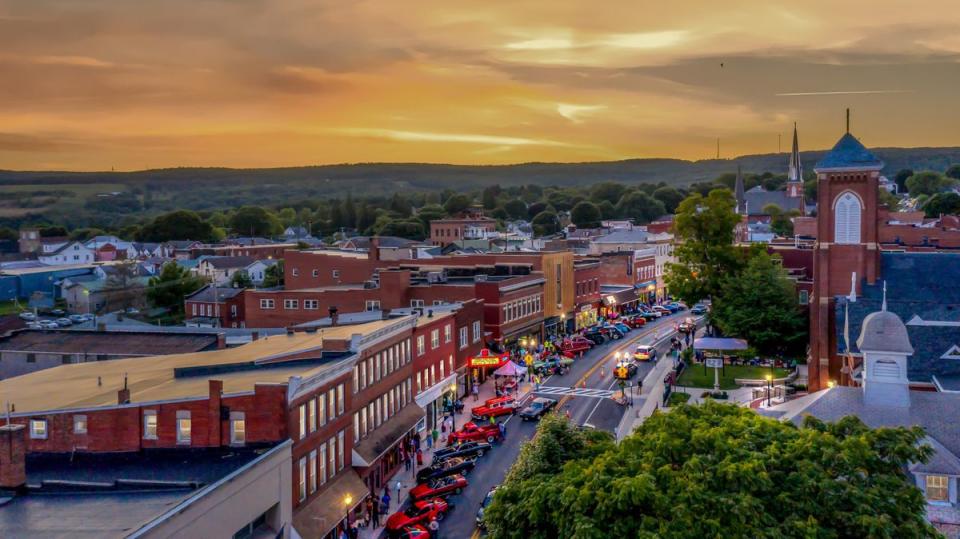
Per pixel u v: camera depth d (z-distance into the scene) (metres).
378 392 57.47
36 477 36.34
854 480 28.92
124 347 74.06
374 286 98.06
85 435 40.28
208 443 40.38
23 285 168.75
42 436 40.31
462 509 49.84
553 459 35.75
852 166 66.19
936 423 41.12
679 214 93.38
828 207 67.38
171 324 124.00
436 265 111.31
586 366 88.81
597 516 27.73
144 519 30.31
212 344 73.50
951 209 185.12
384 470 55.84
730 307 82.81
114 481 35.03
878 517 26.62
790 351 81.19
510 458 58.81
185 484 34.62
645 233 168.38
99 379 48.19
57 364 73.19
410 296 94.44
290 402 41.12
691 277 92.25
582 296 120.56
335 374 47.78
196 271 182.50
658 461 29.81
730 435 32.38
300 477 42.81
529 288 100.81
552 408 70.44
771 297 81.69
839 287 67.12
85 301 146.75
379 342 57.84
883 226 120.06
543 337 105.62
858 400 43.53
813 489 27.97
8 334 79.31
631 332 112.19
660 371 83.31
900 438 30.11
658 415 36.00
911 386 53.03
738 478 27.72
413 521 46.91
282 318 97.69
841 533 27.41
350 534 47.03
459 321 79.94
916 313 59.12
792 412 45.81
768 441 31.75
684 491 27.09
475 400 77.75
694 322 111.88
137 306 139.88
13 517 31.06
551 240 182.38
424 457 61.12
